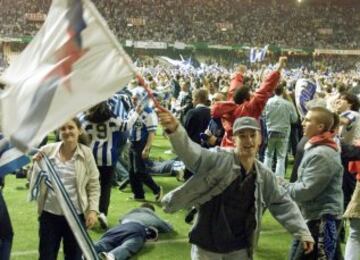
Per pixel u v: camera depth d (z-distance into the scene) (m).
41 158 6.33
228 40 79.69
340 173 6.39
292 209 5.50
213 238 5.34
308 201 6.40
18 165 5.66
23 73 4.29
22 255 8.67
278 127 14.50
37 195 6.34
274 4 86.62
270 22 84.00
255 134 5.20
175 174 15.83
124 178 14.27
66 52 4.20
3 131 4.04
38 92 4.11
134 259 8.72
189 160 5.04
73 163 6.49
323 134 6.36
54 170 6.07
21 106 4.09
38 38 4.36
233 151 5.28
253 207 5.30
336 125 6.79
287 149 16.03
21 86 4.16
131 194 13.41
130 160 12.58
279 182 5.94
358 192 7.00
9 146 5.53
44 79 4.14
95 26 4.17
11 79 4.28
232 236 5.34
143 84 4.70
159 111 4.82
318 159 6.18
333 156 6.24
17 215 11.03
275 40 81.56
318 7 88.62
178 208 5.35
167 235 10.05
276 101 14.46
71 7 4.22
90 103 4.16
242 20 82.75
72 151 6.54
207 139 10.03
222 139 9.70
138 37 76.56
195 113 10.62
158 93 23.02
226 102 8.82
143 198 12.85
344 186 8.77
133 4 78.69
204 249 5.41
